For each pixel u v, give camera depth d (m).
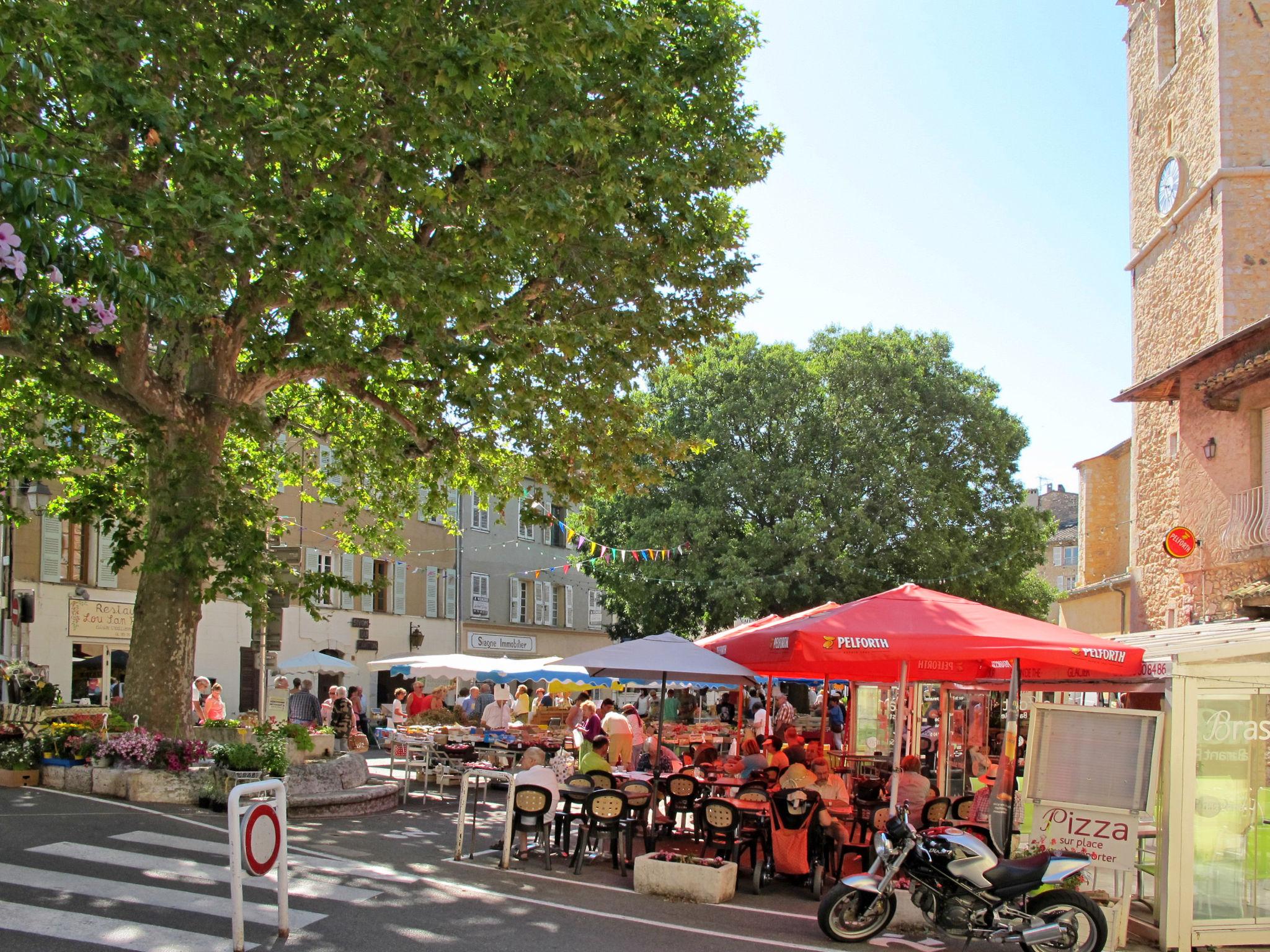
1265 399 19.44
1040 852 9.26
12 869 9.34
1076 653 9.57
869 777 16.05
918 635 9.83
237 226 10.73
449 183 13.19
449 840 12.70
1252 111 21.69
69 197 7.66
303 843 11.70
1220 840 8.96
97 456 18.06
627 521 36.41
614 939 8.40
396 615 38.50
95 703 25.89
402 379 15.66
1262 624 11.12
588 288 15.16
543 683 29.48
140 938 7.57
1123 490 33.41
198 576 13.69
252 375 15.45
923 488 33.31
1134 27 26.58
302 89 12.84
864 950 8.61
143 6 11.52
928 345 35.91
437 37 11.88
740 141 15.89
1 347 12.32
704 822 11.41
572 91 12.29
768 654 10.82
